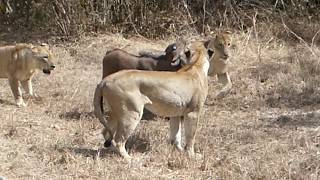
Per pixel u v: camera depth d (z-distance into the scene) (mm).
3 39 22328
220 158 11414
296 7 23062
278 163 11070
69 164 10992
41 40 21844
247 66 18453
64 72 18266
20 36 22484
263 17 22641
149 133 12633
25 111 14609
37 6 22750
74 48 20609
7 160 11289
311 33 21672
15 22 23438
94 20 21922
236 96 15812
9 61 15297
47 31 22391
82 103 15039
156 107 11250
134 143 12016
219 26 22125
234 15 22219
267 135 12672
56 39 21688
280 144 12039
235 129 13117
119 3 22094
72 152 11594
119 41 20906
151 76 11109
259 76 17391
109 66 13922
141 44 20859
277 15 22766
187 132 11555
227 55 15180
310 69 17766
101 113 11078
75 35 21609
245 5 23062
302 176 10477
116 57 13844
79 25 21750
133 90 10945
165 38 21703
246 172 10648
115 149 11500
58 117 14094
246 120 13914
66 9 21906
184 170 10883
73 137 12648
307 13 23062
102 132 11812
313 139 12305
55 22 22031
